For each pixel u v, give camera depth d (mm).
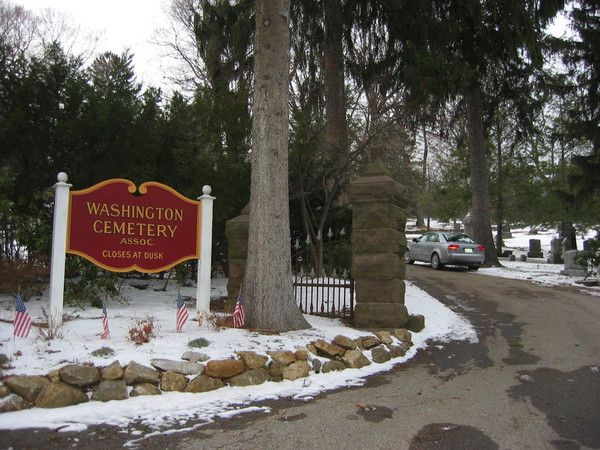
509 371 6977
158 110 11367
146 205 7562
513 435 4742
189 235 7832
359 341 7305
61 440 4305
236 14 17797
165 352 5855
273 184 7664
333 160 13727
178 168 11008
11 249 9375
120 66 14094
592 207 23938
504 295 13570
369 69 18766
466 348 8250
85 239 7133
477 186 22281
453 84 17297
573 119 22859
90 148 9859
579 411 5410
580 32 20562
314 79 19609
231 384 5723
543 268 21672
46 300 8766
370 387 6113
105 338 6203
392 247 8438
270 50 7797
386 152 23422
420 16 16594
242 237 9547
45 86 9766
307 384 5992
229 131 12203
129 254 7406
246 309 7613
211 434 4582
